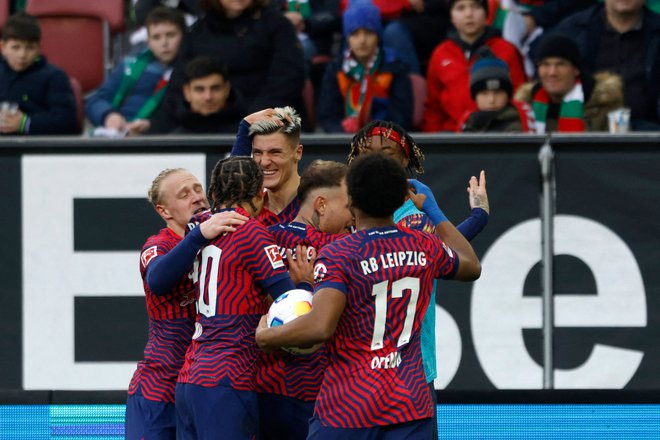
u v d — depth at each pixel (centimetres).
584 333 2292
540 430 2294
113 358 2348
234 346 1650
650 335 2284
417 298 1510
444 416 2297
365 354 1483
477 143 2297
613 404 2284
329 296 1459
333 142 2289
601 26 2748
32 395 2345
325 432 1486
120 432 2344
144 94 2872
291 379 1709
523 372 2297
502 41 2770
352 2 2917
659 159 2277
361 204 1511
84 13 3181
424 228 1703
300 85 2653
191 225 1712
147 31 2917
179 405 1684
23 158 2345
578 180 2289
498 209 2298
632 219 2284
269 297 1686
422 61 2952
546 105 2561
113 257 2347
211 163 2334
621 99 2564
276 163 1769
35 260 2350
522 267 2300
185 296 1777
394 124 1717
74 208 2347
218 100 2550
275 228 1744
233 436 1639
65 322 2352
